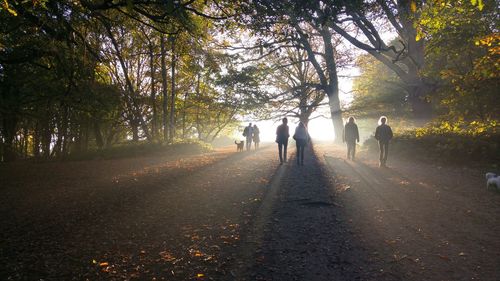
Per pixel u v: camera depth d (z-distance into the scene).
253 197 8.95
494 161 11.77
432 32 17.22
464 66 19.41
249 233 6.16
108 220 7.27
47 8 10.11
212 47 29.88
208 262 4.96
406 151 15.06
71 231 6.61
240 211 7.65
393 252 5.09
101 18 12.58
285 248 5.39
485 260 4.68
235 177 12.24
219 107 37.78
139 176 13.13
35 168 17.56
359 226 6.28
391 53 25.30
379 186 9.59
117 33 22.31
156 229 6.59
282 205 8.01
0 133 28.56
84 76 15.09
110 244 5.85
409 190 8.89
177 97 38.69
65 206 8.59
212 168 14.96
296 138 14.73
